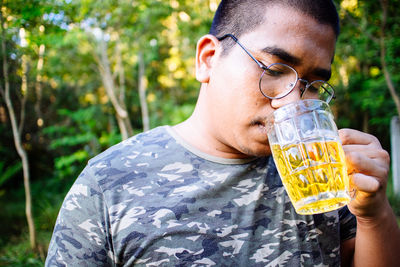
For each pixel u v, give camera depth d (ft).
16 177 33.99
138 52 26.81
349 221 4.09
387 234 3.46
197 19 23.95
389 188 25.50
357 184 3.09
